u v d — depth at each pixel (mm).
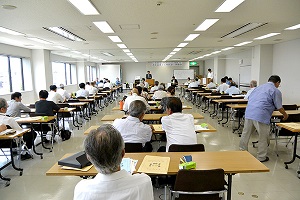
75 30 5855
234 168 1911
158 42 8367
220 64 15719
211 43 8828
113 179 963
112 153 948
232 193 2879
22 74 9562
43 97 5016
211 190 1763
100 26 5418
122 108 5398
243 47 10219
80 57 14570
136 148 2518
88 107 8508
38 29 5629
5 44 8031
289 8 4090
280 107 3715
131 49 10477
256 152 4371
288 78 8375
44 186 3164
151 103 6156
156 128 3309
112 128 1016
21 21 4781
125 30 5957
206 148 4613
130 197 960
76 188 1011
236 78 13445
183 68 19922
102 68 19625
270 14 4496
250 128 4086
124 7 3916
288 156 4129
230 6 3943
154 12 4258
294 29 6082
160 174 1806
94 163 962
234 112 6527
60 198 2854
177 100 2846
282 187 3027
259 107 3801
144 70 20969
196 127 3387
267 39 7926
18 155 4074
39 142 5203
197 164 1996
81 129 6434
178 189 1767
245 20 4980
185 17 4668
